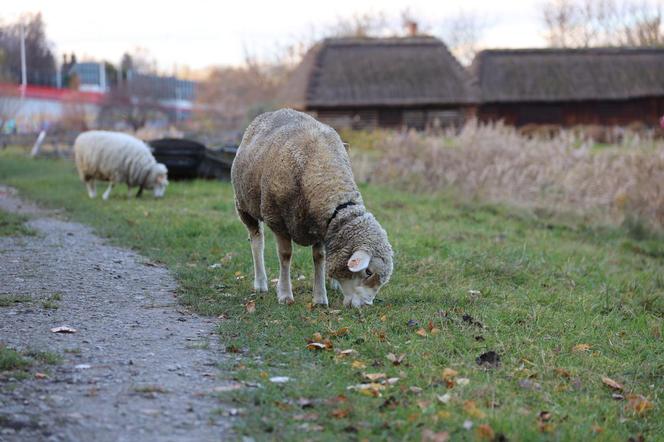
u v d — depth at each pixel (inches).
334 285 287.0
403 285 301.6
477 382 193.0
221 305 260.8
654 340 253.3
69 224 452.1
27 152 1202.6
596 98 1572.3
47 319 236.2
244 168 266.5
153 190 607.8
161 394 175.3
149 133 1159.0
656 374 218.7
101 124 1674.5
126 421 159.6
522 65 1627.7
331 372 195.5
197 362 200.1
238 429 156.9
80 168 586.2
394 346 217.0
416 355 210.7
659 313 298.4
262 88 2509.8
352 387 184.2
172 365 196.7
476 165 635.5
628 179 563.2
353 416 166.9
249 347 213.9
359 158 776.3
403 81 1498.5
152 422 159.8
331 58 1540.4
